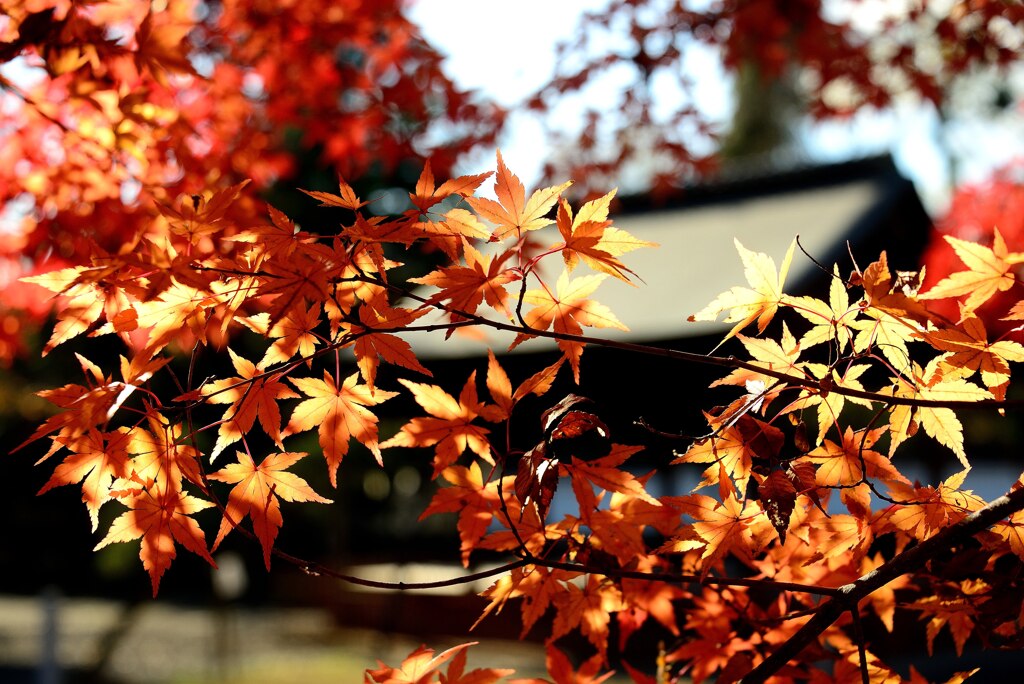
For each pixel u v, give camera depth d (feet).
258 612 51.16
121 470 4.64
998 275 4.12
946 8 16.01
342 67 13.02
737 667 5.48
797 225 26.13
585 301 4.48
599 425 4.23
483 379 17.10
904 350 4.59
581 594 5.47
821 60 19.75
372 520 54.03
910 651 14.53
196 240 4.38
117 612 51.47
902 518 4.90
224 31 11.48
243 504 4.71
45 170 8.99
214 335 4.95
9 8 6.47
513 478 4.99
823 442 5.01
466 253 4.37
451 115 15.57
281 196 37.40
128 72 7.79
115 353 32.76
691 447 4.71
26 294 10.84
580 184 21.15
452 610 32.48
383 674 5.03
